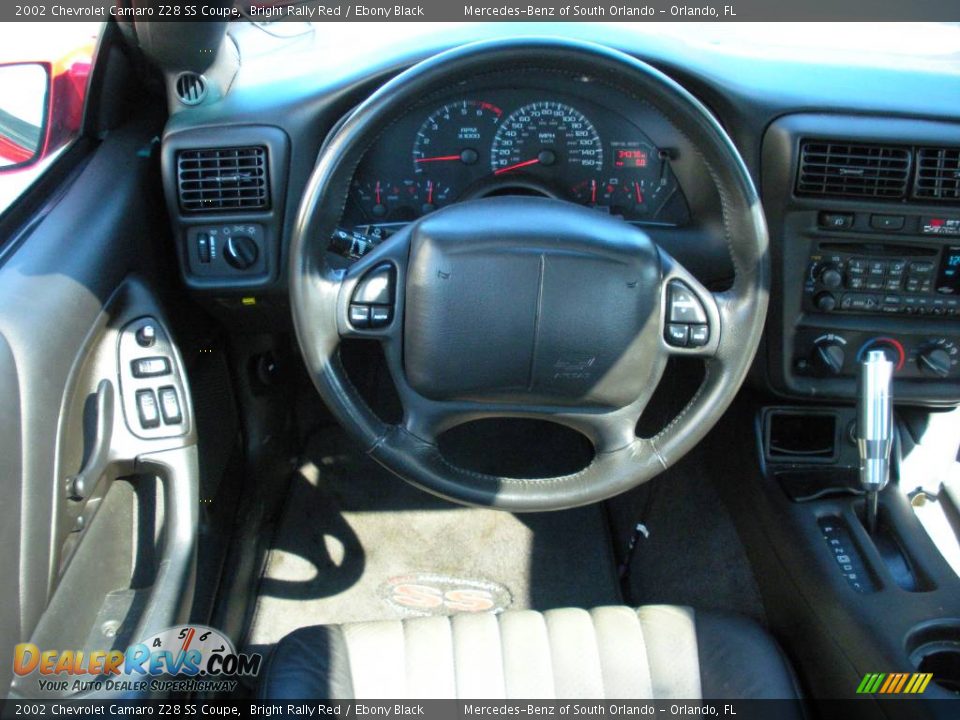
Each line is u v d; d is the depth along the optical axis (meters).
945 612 1.36
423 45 1.50
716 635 1.36
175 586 1.32
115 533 1.36
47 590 1.12
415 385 1.24
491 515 2.04
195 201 1.51
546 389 1.23
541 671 1.32
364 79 1.47
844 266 1.53
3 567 1.02
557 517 2.04
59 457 1.17
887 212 1.48
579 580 1.91
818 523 1.57
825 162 1.47
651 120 1.48
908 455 1.69
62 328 1.24
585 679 1.32
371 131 1.13
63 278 1.29
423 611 1.83
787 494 1.64
